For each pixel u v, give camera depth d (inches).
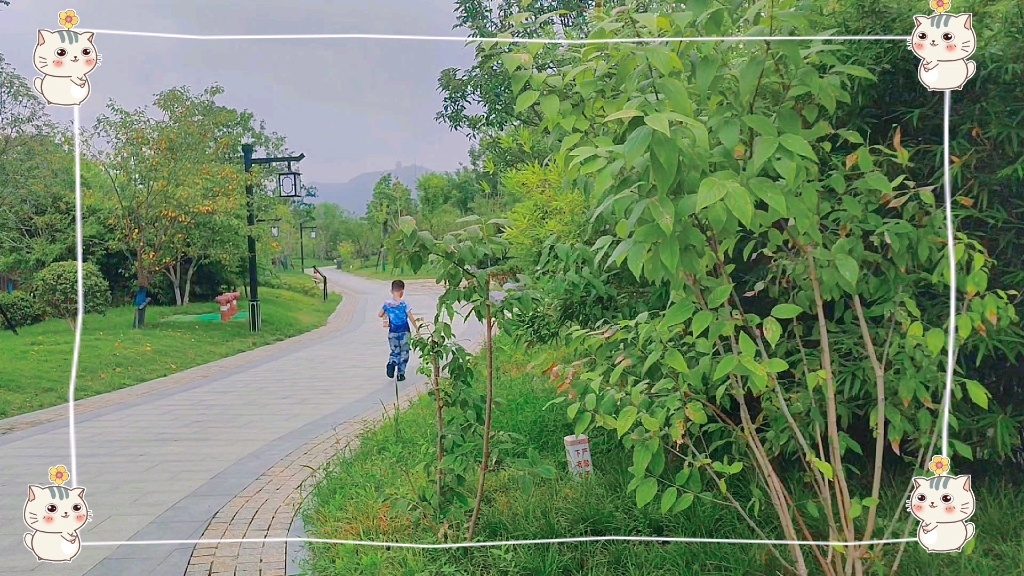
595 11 123.8
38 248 806.5
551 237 160.1
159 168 669.9
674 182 87.6
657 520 148.9
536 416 225.5
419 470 162.1
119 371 471.8
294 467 235.5
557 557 135.8
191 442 276.1
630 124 87.9
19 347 540.4
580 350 144.3
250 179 696.4
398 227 130.3
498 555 138.1
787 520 113.7
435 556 141.6
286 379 442.3
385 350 596.7
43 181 567.5
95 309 714.2
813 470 120.2
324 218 1434.5
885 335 120.6
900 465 170.7
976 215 137.6
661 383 110.9
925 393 105.7
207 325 753.6
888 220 109.0
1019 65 132.9
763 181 85.4
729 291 95.1
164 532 176.9
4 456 259.4
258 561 154.5
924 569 127.1
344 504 173.6
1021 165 134.8
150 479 224.5
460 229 139.9
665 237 86.0
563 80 106.5
